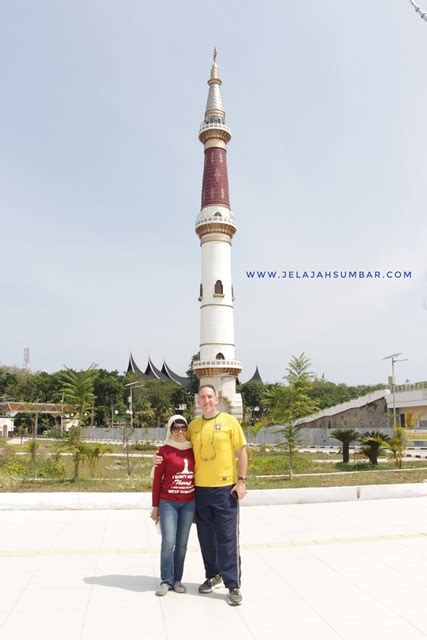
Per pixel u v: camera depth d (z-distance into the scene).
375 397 65.06
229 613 6.82
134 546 10.39
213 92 54.78
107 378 98.69
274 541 10.74
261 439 54.62
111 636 6.09
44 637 6.05
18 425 82.38
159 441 67.38
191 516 7.91
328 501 16.05
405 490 16.83
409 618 6.61
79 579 8.20
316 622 6.50
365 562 9.11
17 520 13.23
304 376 30.16
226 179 53.81
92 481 24.67
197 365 50.41
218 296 51.12
